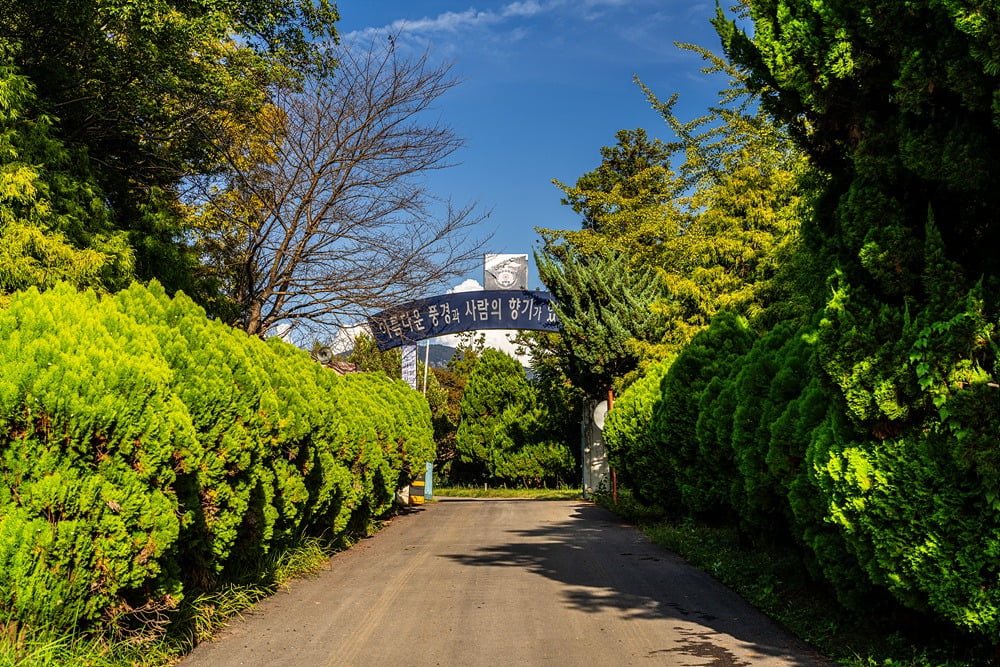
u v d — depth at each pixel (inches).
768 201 804.6
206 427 271.7
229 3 566.6
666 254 995.9
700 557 410.0
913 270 203.9
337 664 221.8
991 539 182.2
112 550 206.4
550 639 250.4
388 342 819.4
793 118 251.9
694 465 488.1
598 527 622.5
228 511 286.4
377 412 599.2
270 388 342.6
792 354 317.1
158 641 224.7
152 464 218.5
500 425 1434.5
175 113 598.9
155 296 304.7
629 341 938.1
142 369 223.3
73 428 203.2
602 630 262.5
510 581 360.2
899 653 220.4
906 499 195.0
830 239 224.4
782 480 271.3
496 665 220.7
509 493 1244.5
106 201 560.7
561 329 959.0
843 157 250.7
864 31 203.8
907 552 195.9
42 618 193.9
